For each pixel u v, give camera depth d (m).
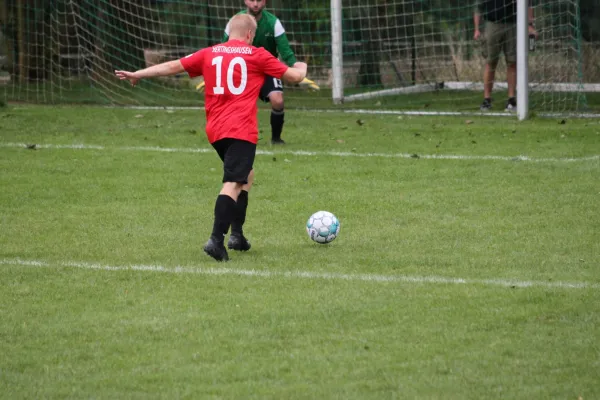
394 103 63.03
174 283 21.39
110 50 70.50
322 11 71.38
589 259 23.11
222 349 16.97
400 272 22.12
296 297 20.11
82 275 22.16
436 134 46.94
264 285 21.11
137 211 29.78
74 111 57.44
